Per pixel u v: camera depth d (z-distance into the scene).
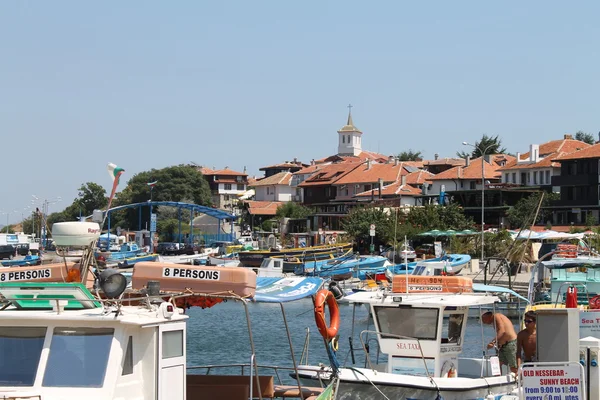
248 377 15.57
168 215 152.38
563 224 103.81
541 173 114.19
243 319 44.78
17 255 103.31
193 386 14.80
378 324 19.73
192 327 41.34
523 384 16.16
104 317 11.34
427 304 19.16
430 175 130.12
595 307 26.55
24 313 11.46
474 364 20.64
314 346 34.81
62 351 11.26
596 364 17.19
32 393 10.92
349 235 97.81
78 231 13.02
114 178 14.23
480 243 77.75
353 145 193.88
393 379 18.42
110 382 11.11
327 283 16.83
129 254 86.44
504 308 31.16
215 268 13.20
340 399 18.41
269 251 84.69
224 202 184.62
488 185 110.50
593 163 102.69
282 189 169.50
